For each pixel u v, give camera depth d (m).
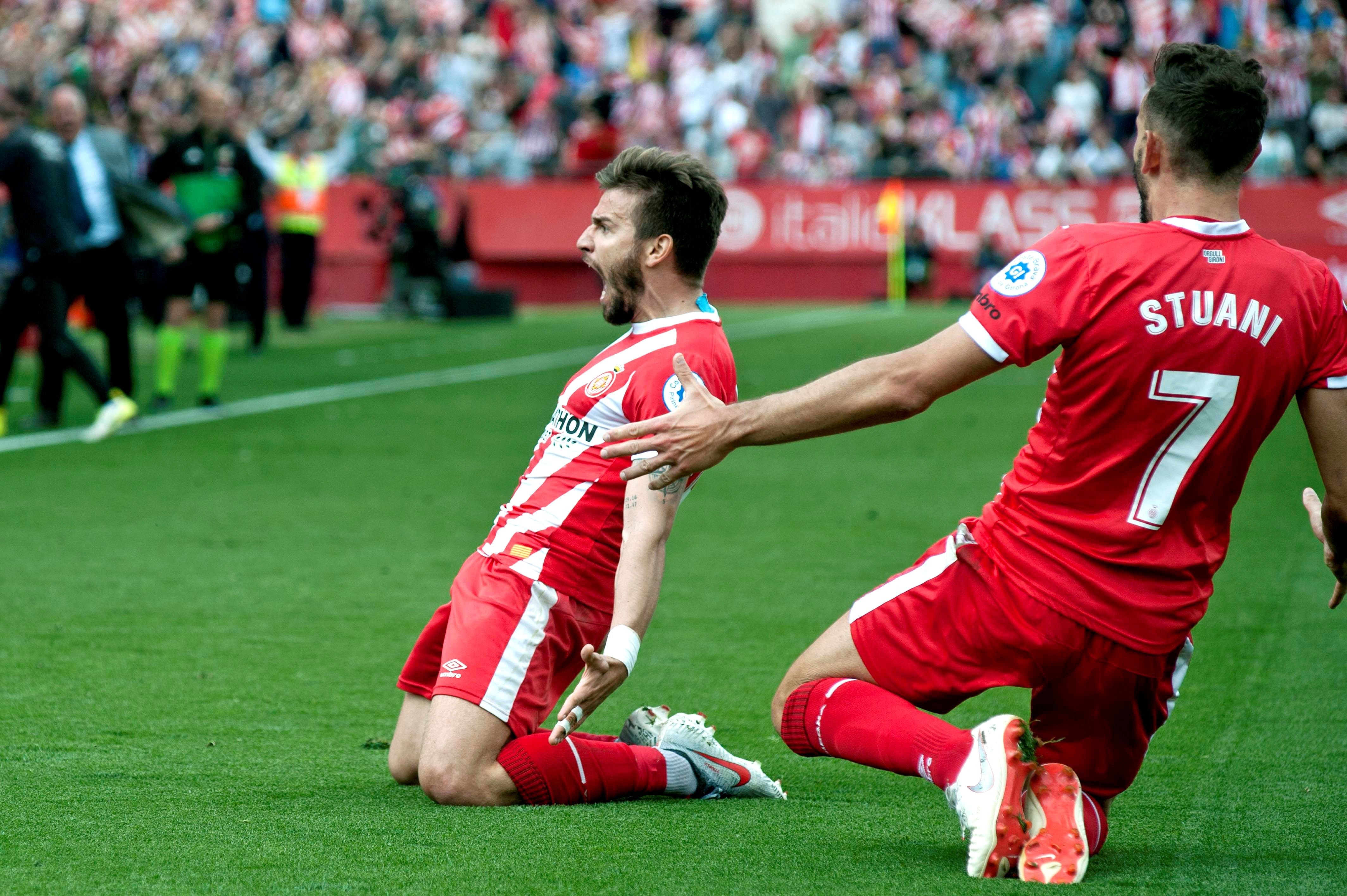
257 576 18.17
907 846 9.05
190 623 15.80
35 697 12.91
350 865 8.58
